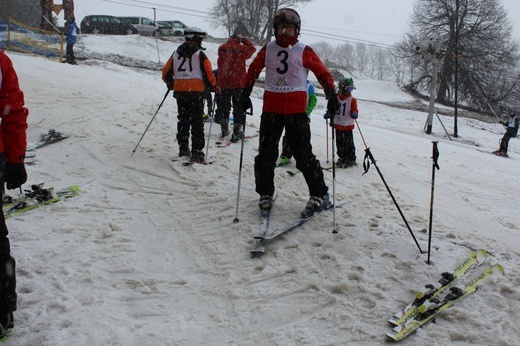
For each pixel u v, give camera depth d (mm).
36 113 8016
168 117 9055
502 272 3699
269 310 3252
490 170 9641
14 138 2721
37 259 3705
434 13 33500
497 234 4859
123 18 31000
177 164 6160
